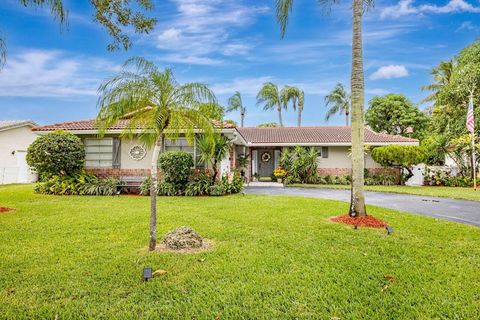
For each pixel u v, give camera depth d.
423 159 19.25
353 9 7.60
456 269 4.35
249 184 20.03
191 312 3.19
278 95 34.56
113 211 8.83
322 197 13.14
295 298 3.48
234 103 34.50
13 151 22.03
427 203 11.48
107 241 5.72
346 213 8.47
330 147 21.64
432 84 28.81
